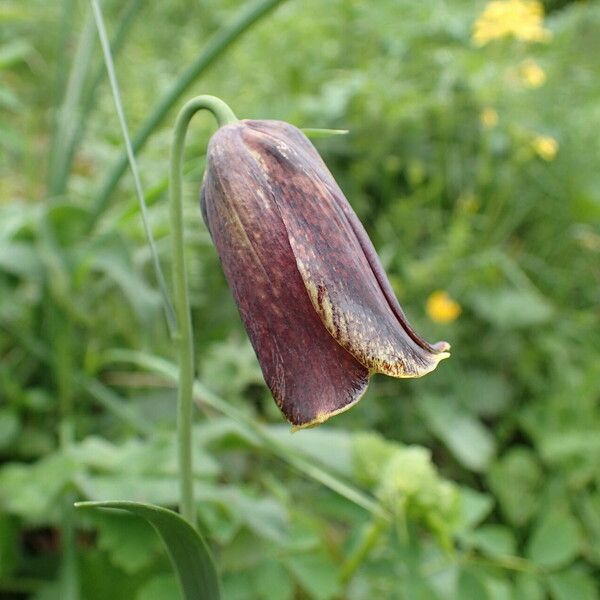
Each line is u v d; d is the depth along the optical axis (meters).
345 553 0.19
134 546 0.17
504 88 0.34
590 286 0.34
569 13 0.41
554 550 0.20
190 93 0.34
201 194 0.11
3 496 0.18
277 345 0.11
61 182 0.24
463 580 0.18
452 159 0.35
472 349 0.31
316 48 0.38
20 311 0.24
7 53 0.24
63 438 0.21
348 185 0.33
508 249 0.35
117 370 0.26
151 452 0.18
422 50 0.38
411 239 0.33
